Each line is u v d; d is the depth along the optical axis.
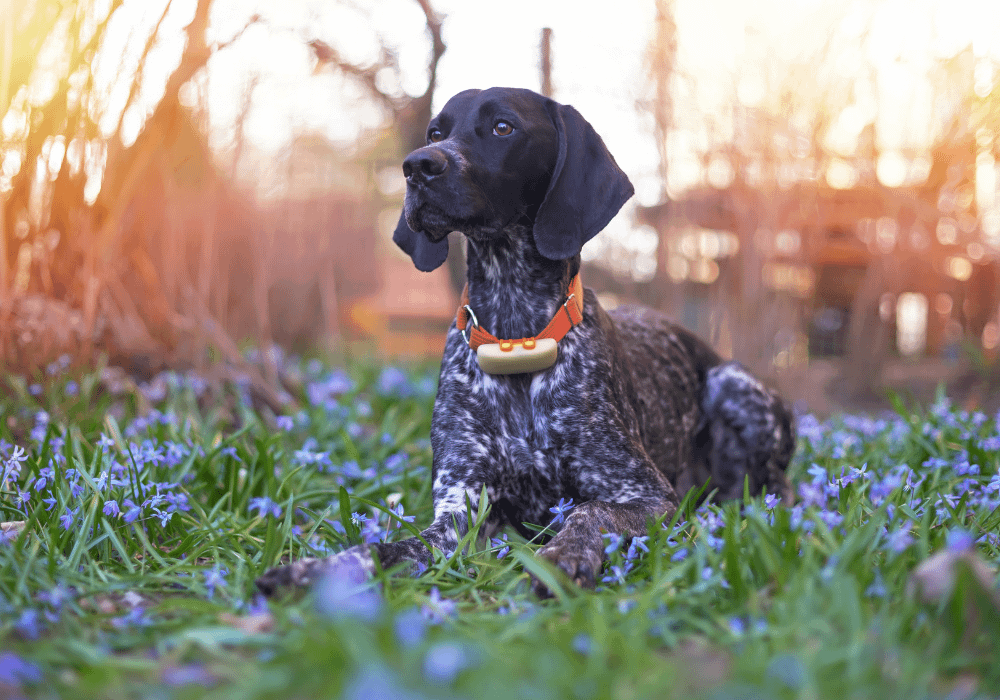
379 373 7.37
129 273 4.89
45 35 4.02
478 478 2.98
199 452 3.35
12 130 4.11
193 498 2.95
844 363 7.39
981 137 6.24
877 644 1.59
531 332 3.06
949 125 6.42
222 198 5.32
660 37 6.74
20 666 1.49
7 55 3.90
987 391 6.53
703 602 1.96
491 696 1.31
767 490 3.76
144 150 4.47
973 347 6.80
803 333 7.11
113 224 4.43
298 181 8.56
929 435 3.71
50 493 2.71
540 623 1.84
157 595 2.27
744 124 6.71
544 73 6.97
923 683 1.47
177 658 1.67
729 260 7.02
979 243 6.57
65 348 4.32
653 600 1.94
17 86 4.05
